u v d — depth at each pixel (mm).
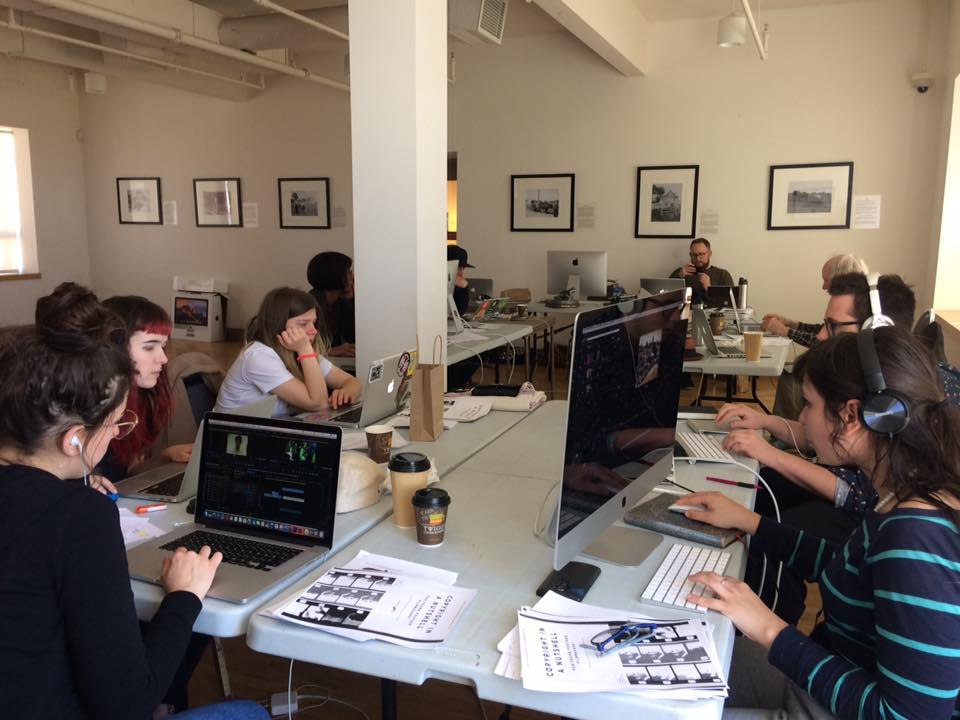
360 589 1309
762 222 6910
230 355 8297
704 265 6625
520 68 7551
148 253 9594
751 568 1791
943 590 981
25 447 1007
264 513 1529
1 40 7098
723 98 6875
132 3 5574
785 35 6594
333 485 1477
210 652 2379
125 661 994
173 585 1253
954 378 1938
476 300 6137
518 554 1498
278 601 1291
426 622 1203
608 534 1587
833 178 6625
